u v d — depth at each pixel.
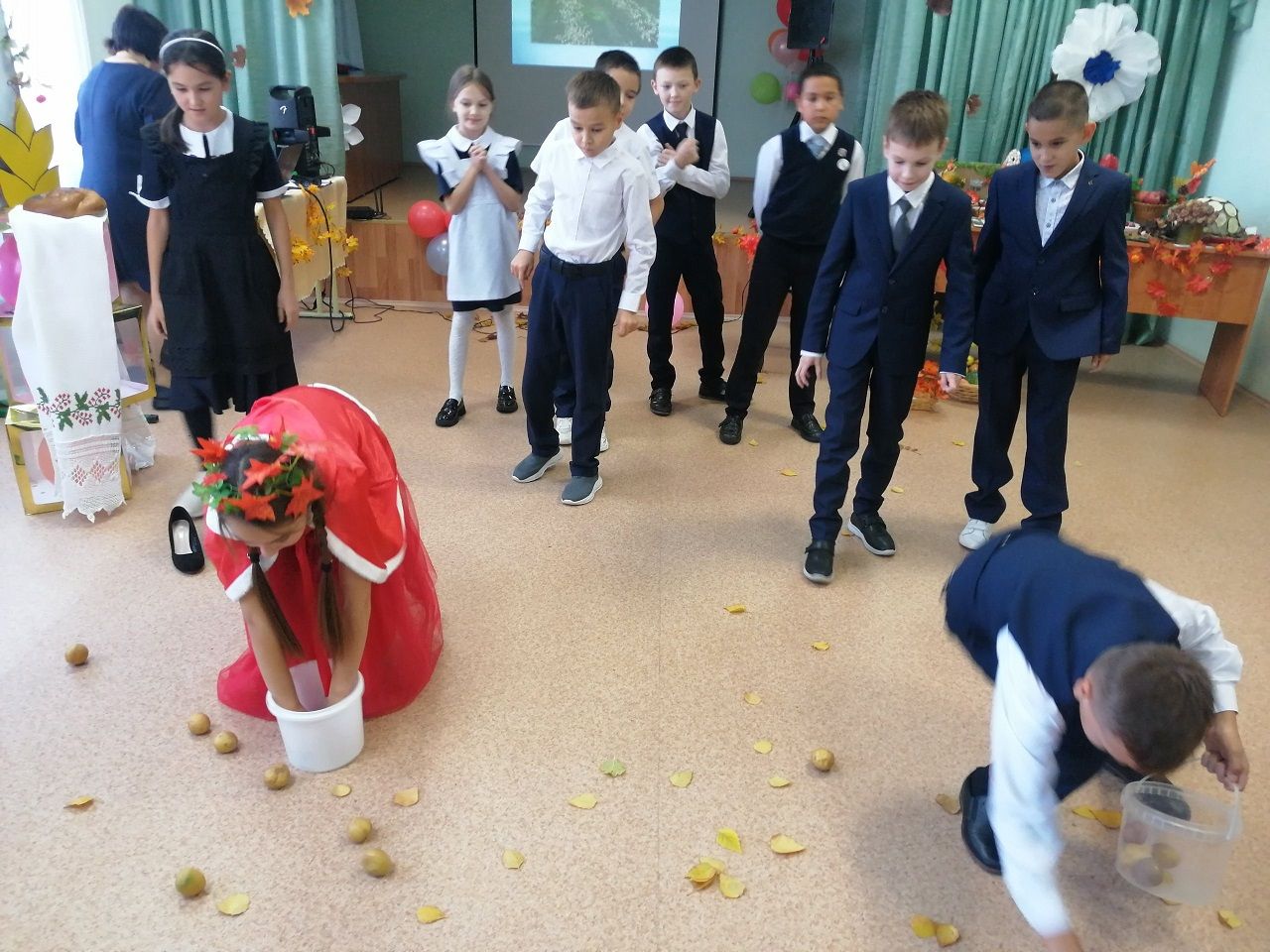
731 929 1.47
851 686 2.05
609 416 3.58
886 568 2.56
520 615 2.27
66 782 1.70
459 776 1.75
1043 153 2.27
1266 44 4.17
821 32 5.77
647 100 7.20
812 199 3.09
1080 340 2.39
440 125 7.55
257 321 2.57
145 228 3.24
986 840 1.59
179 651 2.08
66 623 2.16
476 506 2.81
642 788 1.74
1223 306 3.71
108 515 2.66
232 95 4.76
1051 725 1.21
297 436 1.57
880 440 2.53
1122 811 1.57
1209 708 1.05
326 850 1.58
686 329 4.82
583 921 1.47
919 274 2.33
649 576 2.46
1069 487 3.11
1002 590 1.37
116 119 3.11
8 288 2.56
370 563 1.65
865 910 1.51
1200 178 4.30
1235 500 3.06
